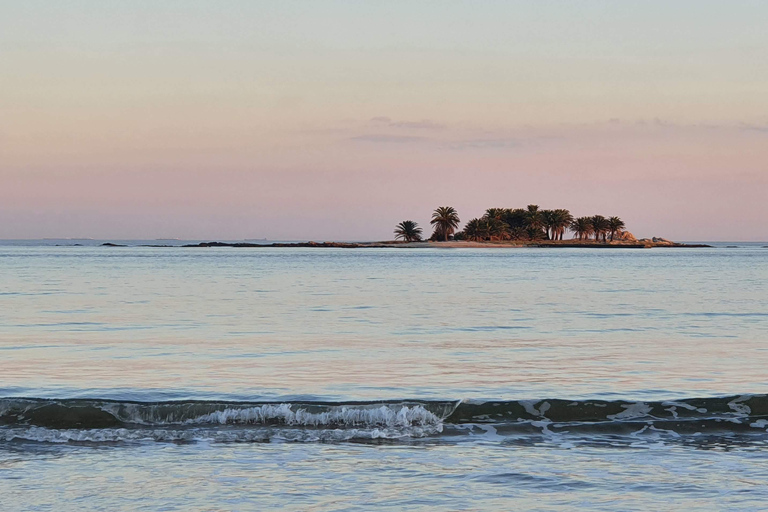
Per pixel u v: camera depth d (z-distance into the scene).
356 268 140.75
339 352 35.41
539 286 88.06
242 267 145.38
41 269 135.00
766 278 106.25
